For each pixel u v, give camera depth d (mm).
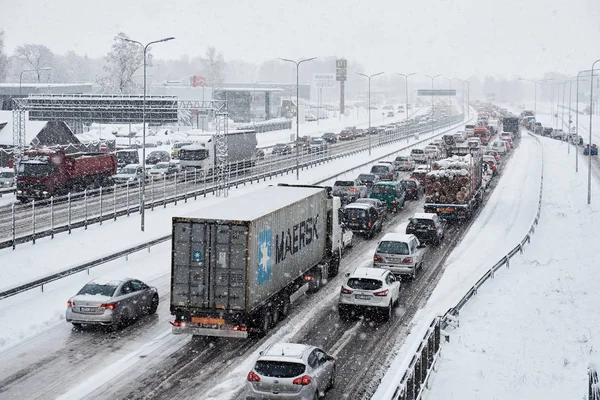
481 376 19812
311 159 79250
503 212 51469
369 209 40844
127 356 21156
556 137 126125
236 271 21406
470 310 27203
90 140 91688
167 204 50594
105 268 32406
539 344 23031
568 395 18484
